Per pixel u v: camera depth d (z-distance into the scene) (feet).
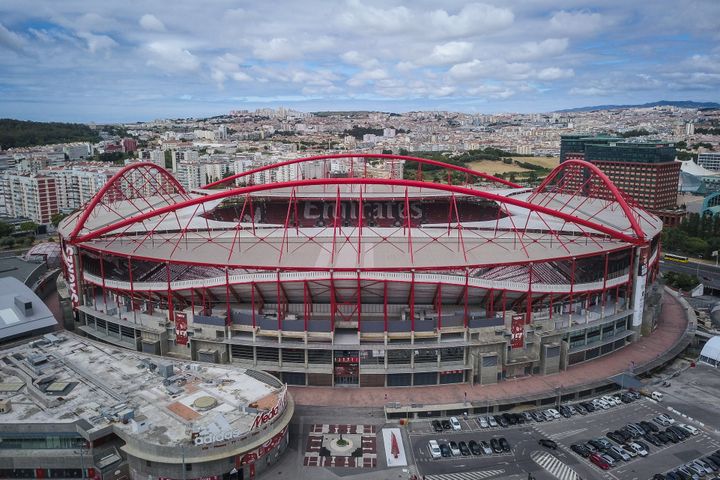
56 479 282.15
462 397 361.71
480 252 428.97
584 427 335.88
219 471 274.98
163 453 268.00
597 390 379.35
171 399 310.65
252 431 281.74
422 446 315.78
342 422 337.93
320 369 382.63
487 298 422.00
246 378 338.34
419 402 355.15
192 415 295.07
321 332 386.32
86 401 306.96
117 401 306.96
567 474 290.35
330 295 418.10
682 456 306.55
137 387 323.57
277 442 298.15
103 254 458.50
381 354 379.14
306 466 295.48
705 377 405.59
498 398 358.02
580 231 486.79
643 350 437.58
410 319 404.98
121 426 283.59
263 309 435.94
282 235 485.15
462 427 335.47
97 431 276.41
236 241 460.96
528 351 398.42
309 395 369.91
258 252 431.84
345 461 299.99
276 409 299.17
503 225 531.91
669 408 359.25
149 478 273.33
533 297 422.82
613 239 463.42
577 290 418.31
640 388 382.63
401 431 329.72
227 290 394.11
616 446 312.50
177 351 405.18
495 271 437.99
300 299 429.38
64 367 347.56
